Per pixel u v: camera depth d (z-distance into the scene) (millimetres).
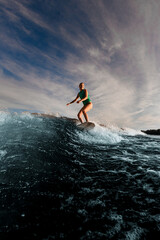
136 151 3471
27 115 5219
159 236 1177
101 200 1627
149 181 2023
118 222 1329
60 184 1894
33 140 3230
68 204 1541
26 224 1251
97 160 2803
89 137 4355
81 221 1328
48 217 1349
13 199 1528
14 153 2525
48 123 4855
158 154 3254
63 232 1201
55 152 2871
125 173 2268
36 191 1697
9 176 1907
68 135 4148
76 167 2428
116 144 4098
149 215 1413
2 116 4539
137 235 1190
